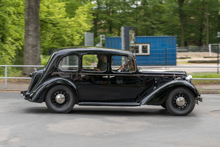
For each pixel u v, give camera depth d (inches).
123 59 330.3
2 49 903.1
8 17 838.5
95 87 328.2
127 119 308.7
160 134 248.4
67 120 296.8
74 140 227.3
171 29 2218.3
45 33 838.5
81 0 1296.8
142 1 1930.4
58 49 333.7
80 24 853.2
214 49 1644.9
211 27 2314.2
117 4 1865.2
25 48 642.2
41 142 221.3
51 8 824.9
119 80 330.0
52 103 327.6
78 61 326.6
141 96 335.6
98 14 1867.6
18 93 486.9
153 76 333.1
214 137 241.1
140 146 214.2
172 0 2095.2
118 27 1909.4
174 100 327.9
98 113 340.8
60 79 323.6
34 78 332.2
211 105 399.5
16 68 662.5
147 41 1152.2
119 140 228.8
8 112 332.8
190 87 322.7
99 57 329.4
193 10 2090.3
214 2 2020.2
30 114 322.7
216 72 697.0
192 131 260.4
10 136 236.5
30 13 638.5
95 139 230.7
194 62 1323.8
